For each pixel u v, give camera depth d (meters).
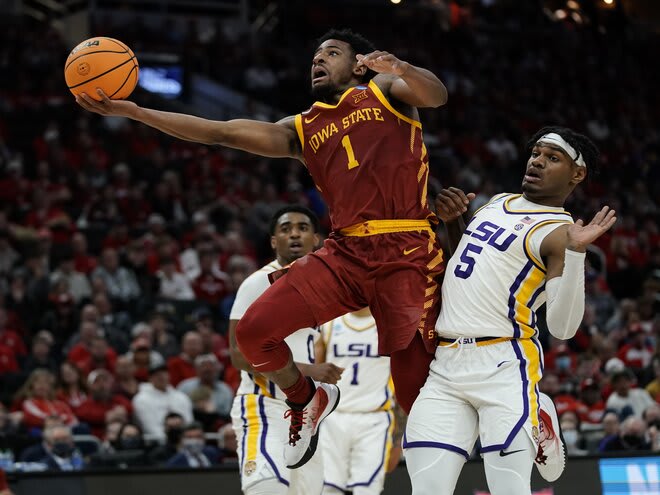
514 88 27.03
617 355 13.45
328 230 18.64
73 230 15.88
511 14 29.12
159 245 15.21
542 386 11.45
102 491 8.14
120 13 26.64
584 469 8.69
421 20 28.00
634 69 28.77
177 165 19.36
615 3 25.62
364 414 7.67
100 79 4.66
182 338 13.23
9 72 21.84
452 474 4.69
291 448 5.20
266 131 4.96
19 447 9.28
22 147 19.55
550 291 4.71
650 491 8.70
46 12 27.44
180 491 8.23
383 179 4.79
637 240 19.94
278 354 4.84
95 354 11.63
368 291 4.81
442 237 13.38
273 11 27.95
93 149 18.98
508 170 23.44
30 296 13.51
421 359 4.95
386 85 4.86
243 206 17.98
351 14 27.69
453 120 24.59
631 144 25.53
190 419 10.55
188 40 25.92
